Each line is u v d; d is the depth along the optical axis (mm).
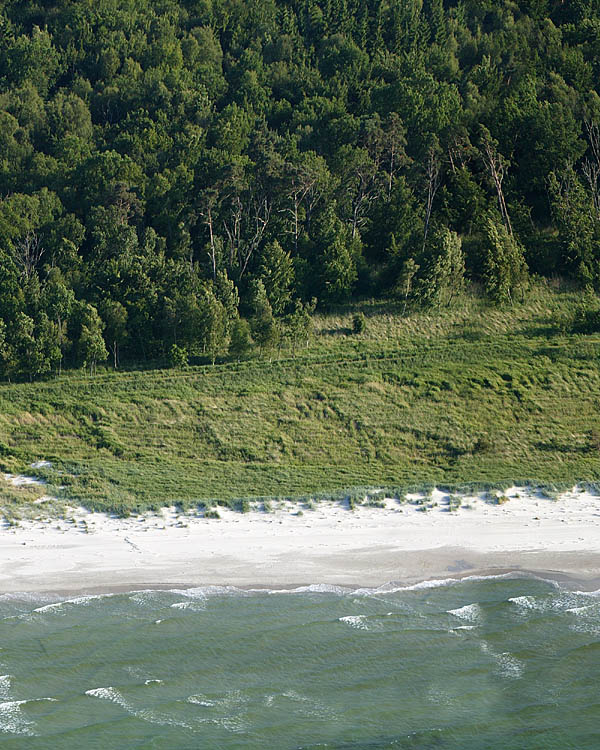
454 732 48469
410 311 146125
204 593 65438
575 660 55906
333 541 75812
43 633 58969
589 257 155250
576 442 105375
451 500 86000
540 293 151375
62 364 130125
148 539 76375
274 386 120562
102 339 129375
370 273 153750
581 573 68750
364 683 53438
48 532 78062
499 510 83500
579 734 48312
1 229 153750
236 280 149000
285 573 69062
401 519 81312
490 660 56031
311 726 49031
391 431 109938
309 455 104438
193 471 97438
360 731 48594
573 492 88312
